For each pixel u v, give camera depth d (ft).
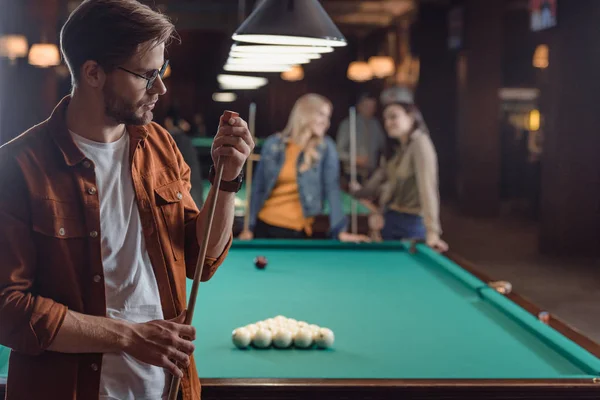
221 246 5.70
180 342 4.92
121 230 5.16
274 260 13.64
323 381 6.63
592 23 27.25
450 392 6.61
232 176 5.47
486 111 39.55
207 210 5.46
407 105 16.37
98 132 5.11
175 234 5.44
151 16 4.85
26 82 31.22
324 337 8.28
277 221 17.04
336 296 10.89
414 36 46.75
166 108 51.37
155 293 5.28
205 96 51.90
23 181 4.86
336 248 14.80
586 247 27.91
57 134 5.02
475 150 39.52
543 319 9.14
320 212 17.07
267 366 7.64
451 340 8.66
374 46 47.03
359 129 24.77
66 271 4.94
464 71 42.55
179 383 5.37
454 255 13.60
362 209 19.95
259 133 49.11
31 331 4.67
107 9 4.82
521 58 47.37
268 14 9.16
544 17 28.68
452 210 42.29
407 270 12.83
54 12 31.71
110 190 5.14
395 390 6.59
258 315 9.78
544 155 28.35
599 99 27.37
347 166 24.38
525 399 6.66
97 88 4.94
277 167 16.93
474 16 39.93
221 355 7.99
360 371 7.52
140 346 4.84
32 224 4.88
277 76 41.09
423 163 16.05
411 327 9.24
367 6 43.37
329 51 10.48
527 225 36.50
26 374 4.94
